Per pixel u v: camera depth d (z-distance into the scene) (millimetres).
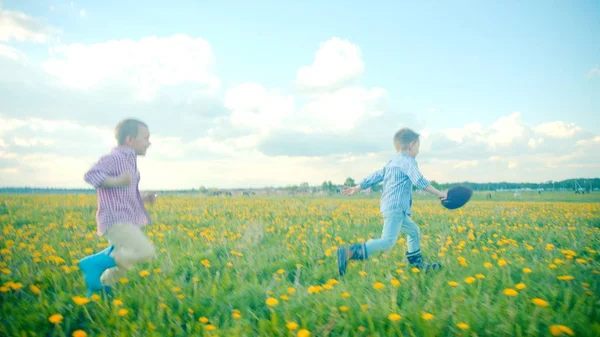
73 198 17656
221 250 5262
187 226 8125
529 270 3592
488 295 3102
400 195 4391
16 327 2711
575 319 2629
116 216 3346
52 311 2945
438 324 2611
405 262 4527
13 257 4609
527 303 2904
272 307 3006
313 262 4520
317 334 2611
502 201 24562
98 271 3365
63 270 4066
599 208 15703
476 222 8906
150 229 7516
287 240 6203
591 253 4957
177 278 3918
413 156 4668
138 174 3582
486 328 2611
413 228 4488
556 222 9273
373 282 3602
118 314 2834
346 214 11266
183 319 2986
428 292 3246
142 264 4348
